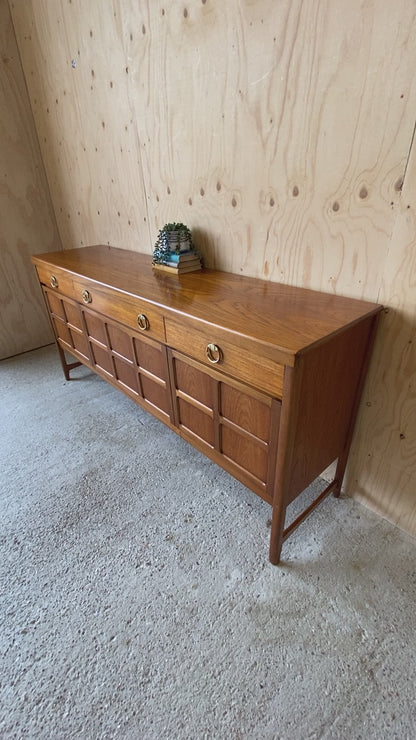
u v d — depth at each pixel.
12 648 1.05
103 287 1.49
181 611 1.12
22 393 2.31
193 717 0.90
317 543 1.31
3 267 2.60
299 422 1.00
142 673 0.99
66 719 0.91
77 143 2.12
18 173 2.46
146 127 1.63
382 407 1.24
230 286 1.36
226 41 1.18
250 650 1.03
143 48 1.46
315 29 0.98
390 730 0.87
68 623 1.10
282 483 1.05
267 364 0.94
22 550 1.32
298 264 1.29
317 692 0.94
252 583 1.19
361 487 1.43
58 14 1.78
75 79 1.89
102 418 2.04
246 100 1.21
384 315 1.12
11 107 2.30
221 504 1.48
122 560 1.28
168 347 1.30
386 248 1.05
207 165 1.44
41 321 2.92
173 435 1.89
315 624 1.08
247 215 1.38
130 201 1.95
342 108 1.00
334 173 1.08
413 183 0.94
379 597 1.14
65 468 1.69
